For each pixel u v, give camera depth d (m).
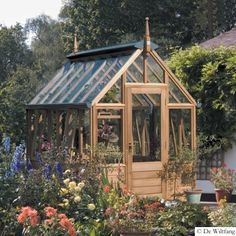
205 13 40.16
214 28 41.19
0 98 22.12
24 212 8.99
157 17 39.91
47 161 12.43
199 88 19.25
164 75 16.33
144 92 15.90
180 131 16.72
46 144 16.05
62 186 11.00
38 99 17.56
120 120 15.52
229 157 18.97
